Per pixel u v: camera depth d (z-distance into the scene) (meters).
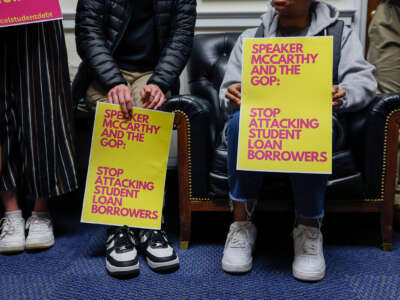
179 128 1.17
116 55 1.31
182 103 1.15
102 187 1.12
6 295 0.96
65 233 1.37
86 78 1.30
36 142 1.18
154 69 1.28
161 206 1.14
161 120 1.13
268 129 1.00
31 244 1.19
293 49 1.00
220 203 1.20
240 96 1.04
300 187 1.00
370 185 1.16
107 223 1.11
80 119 1.75
